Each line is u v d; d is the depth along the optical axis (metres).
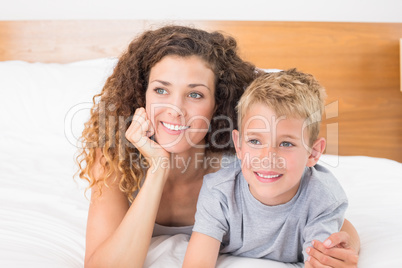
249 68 1.18
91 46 2.42
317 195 0.93
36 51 2.43
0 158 1.68
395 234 1.02
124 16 2.44
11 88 2.01
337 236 0.86
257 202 0.93
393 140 2.40
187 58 0.98
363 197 1.31
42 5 2.45
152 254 0.98
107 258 0.89
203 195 0.98
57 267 0.87
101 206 1.03
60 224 1.12
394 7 2.38
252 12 2.42
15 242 0.98
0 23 2.42
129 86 1.09
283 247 0.96
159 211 1.12
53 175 1.50
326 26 2.37
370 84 2.38
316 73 2.38
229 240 1.00
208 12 2.43
